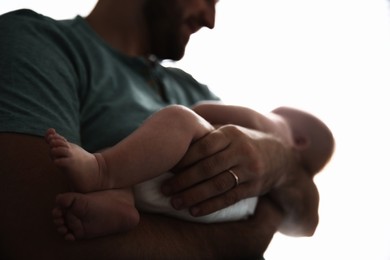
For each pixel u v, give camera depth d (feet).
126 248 2.10
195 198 2.32
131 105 3.18
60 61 2.80
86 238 2.00
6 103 2.29
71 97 2.68
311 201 3.51
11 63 2.49
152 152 2.15
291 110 4.46
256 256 2.80
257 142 2.74
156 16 4.22
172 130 2.27
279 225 3.13
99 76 3.20
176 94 4.26
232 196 2.48
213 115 3.31
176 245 2.29
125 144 2.12
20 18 2.97
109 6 4.11
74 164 1.84
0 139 2.17
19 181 2.09
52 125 2.34
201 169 2.36
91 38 3.51
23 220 2.02
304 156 4.26
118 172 2.05
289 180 3.32
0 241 2.03
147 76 3.94
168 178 2.38
